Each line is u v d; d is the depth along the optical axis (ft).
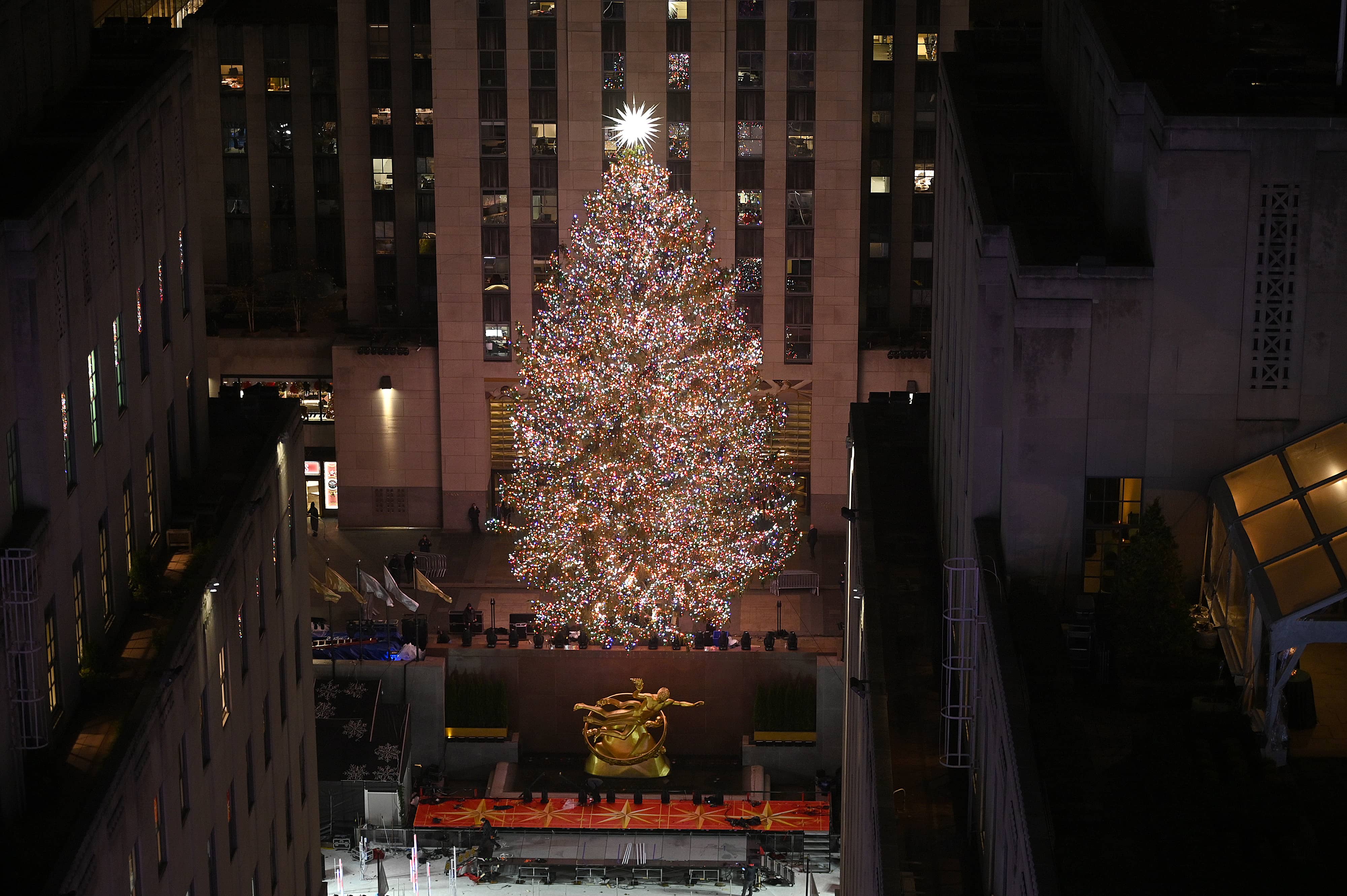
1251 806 127.65
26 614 154.51
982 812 154.61
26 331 158.92
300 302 430.20
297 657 246.27
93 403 181.06
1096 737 142.20
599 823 314.96
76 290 172.96
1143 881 122.72
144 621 189.88
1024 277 153.89
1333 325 153.17
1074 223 168.45
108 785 154.10
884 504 228.84
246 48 440.86
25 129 184.44
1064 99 202.18
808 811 318.24
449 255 395.14
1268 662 142.31
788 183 392.06
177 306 217.36
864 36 409.28
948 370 213.87
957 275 199.11
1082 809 130.82
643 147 380.99
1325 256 151.84
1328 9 188.03
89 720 170.09
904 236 420.36
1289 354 153.99
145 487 201.46
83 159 175.32
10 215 157.38
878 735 168.96
